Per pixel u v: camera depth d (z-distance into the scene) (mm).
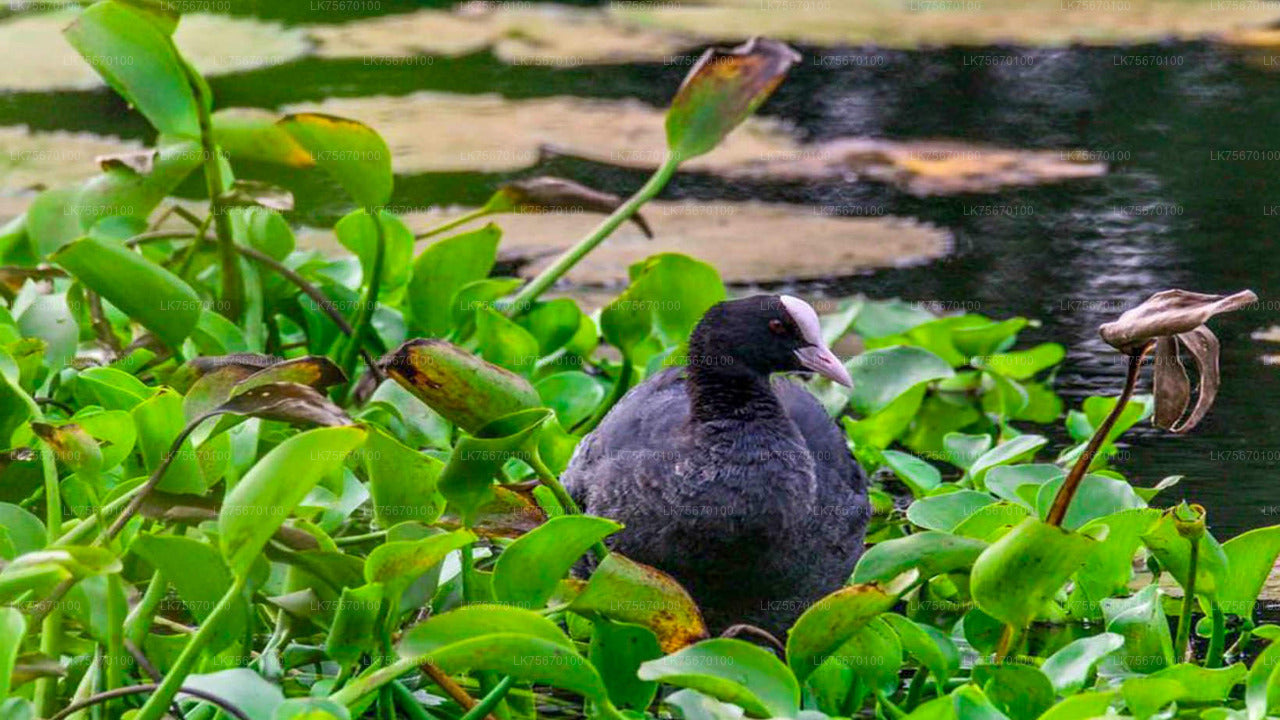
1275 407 12625
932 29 25250
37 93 20828
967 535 8672
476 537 6789
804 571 9344
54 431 6621
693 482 9078
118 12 9742
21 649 6598
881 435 11414
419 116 19984
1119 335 7215
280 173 18219
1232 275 15344
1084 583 8758
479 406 7648
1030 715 7504
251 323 11055
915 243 15953
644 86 21719
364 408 9992
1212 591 8289
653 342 12688
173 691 6125
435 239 15586
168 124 10148
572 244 15633
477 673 8102
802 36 24703
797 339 9578
